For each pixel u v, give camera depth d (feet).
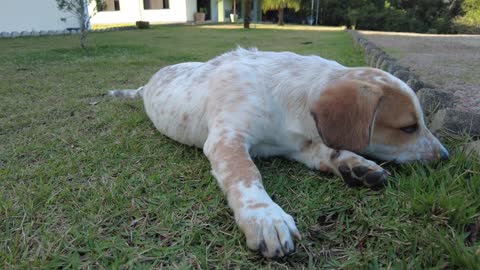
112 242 1.42
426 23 31.76
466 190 1.54
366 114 1.59
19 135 2.65
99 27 21.20
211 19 28.58
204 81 2.25
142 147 2.35
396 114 1.75
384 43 9.74
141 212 1.62
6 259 1.34
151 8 26.21
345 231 1.43
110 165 2.12
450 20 30.63
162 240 1.44
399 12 31.37
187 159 2.16
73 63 6.33
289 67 2.08
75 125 2.84
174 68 2.69
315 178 1.85
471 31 29.53
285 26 23.90
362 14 30.96
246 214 1.40
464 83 3.81
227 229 1.48
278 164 2.03
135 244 1.42
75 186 1.87
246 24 19.77
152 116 2.62
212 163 1.77
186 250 1.37
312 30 18.78
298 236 1.33
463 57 6.39
